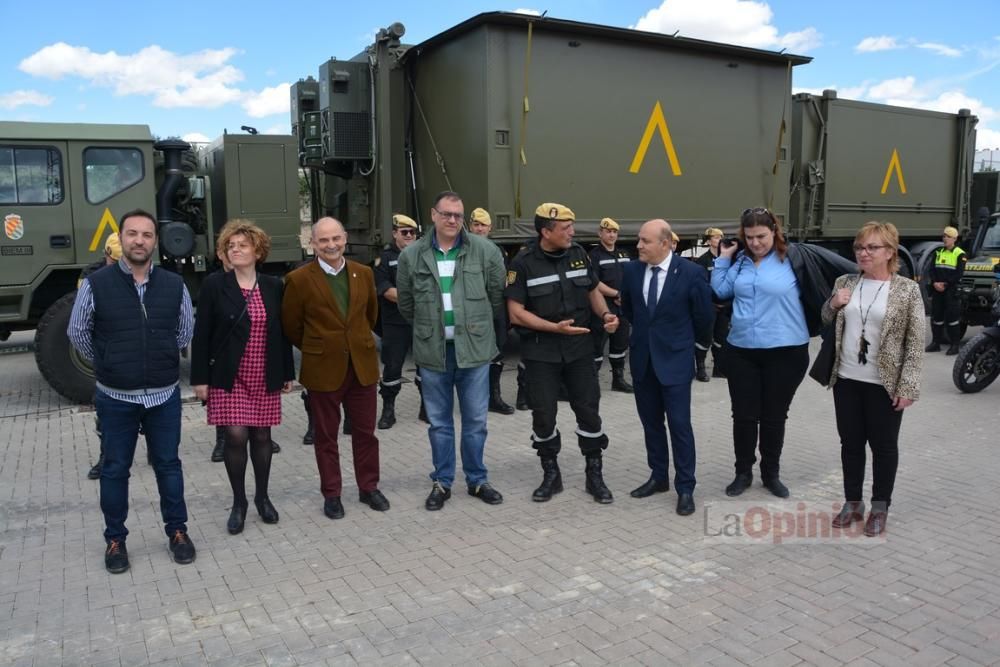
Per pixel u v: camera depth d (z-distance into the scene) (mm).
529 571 3980
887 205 13734
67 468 5855
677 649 3213
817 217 12805
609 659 3146
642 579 3865
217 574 4000
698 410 7539
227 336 4406
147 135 8180
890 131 13602
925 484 5254
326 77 9484
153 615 3570
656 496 5086
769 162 11070
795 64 11117
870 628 3357
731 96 10523
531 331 4844
